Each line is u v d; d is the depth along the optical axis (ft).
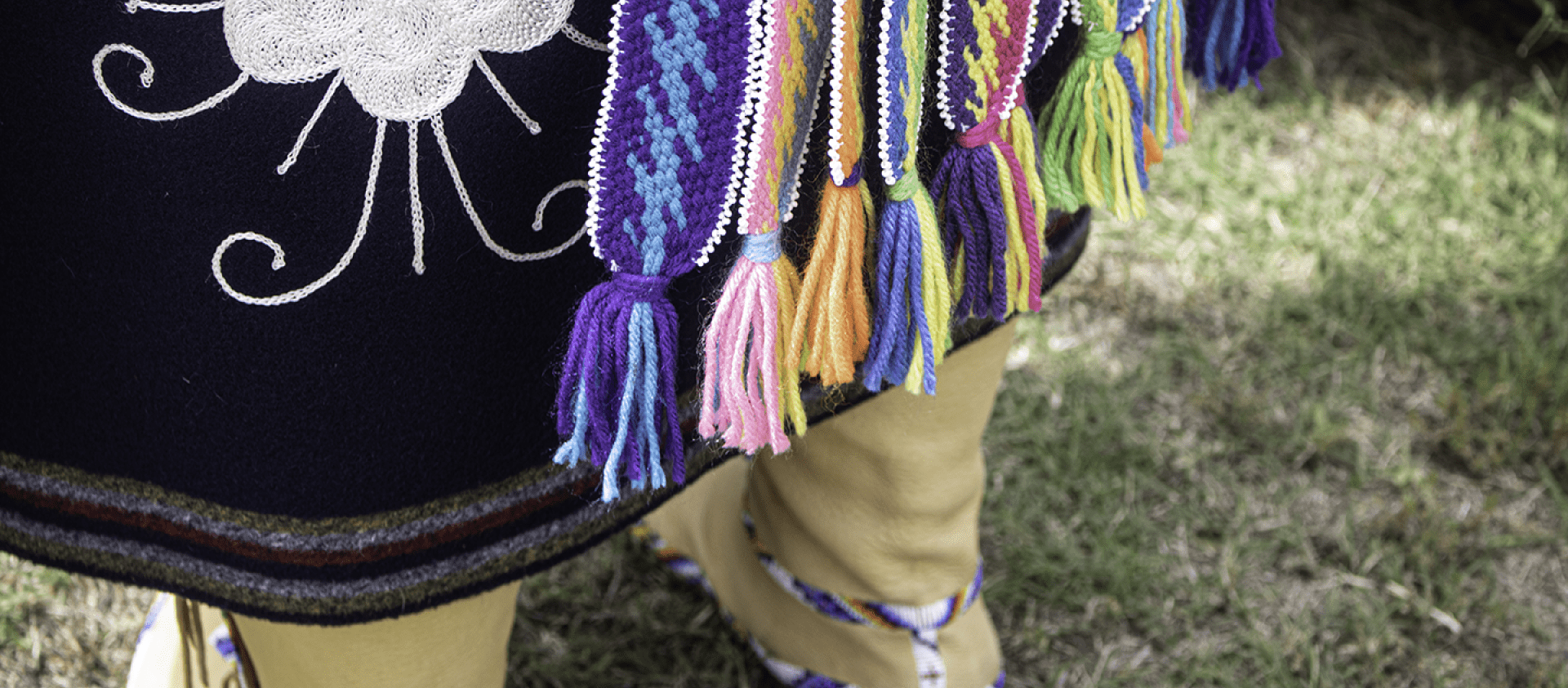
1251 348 5.80
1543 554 4.94
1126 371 5.63
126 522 2.11
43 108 1.72
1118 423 5.32
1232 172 6.74
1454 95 7.57
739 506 4.14
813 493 3.55
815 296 2.13
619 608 4.52
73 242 1.82
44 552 2.18
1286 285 6.11
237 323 1.88
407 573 2.18
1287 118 7.20
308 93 1.74
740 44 1.87
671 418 2.13
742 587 4.12
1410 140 7.09
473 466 2.12
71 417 1.99
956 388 3.11
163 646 3.75
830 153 1.98
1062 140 2.43
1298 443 5.30
